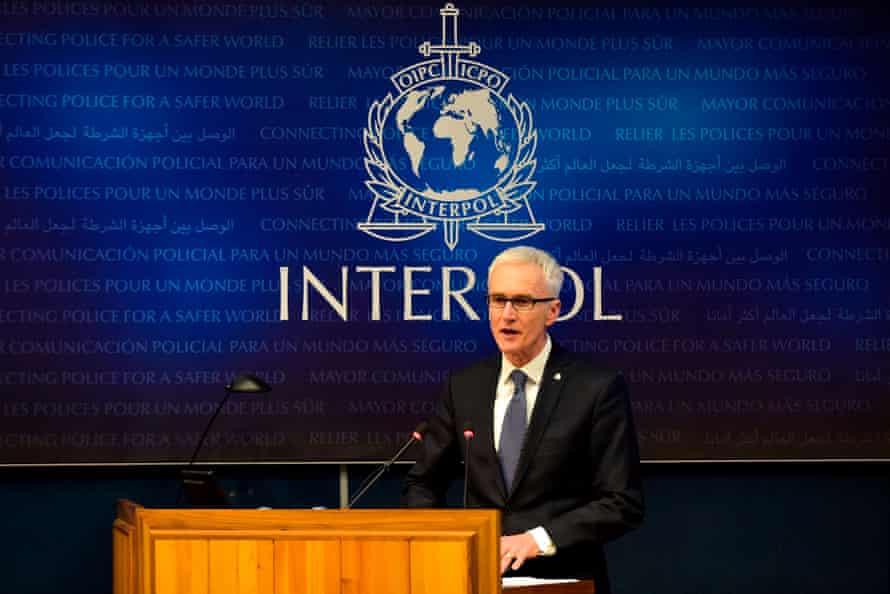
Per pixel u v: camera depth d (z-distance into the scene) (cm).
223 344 1323
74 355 1316
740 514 1352
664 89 1343
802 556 1353
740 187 1341
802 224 1341
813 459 1341
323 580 772
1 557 1323
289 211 1328
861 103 1347
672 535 1350
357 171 1331
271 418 1323
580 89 1340
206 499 1173
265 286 1326
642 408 1335
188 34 1327
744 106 1345
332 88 1332
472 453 988
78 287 1316
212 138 1326
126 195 1320
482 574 763
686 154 1343
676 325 1338
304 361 1327
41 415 1315
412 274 1331
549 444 959
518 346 973
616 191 1338
